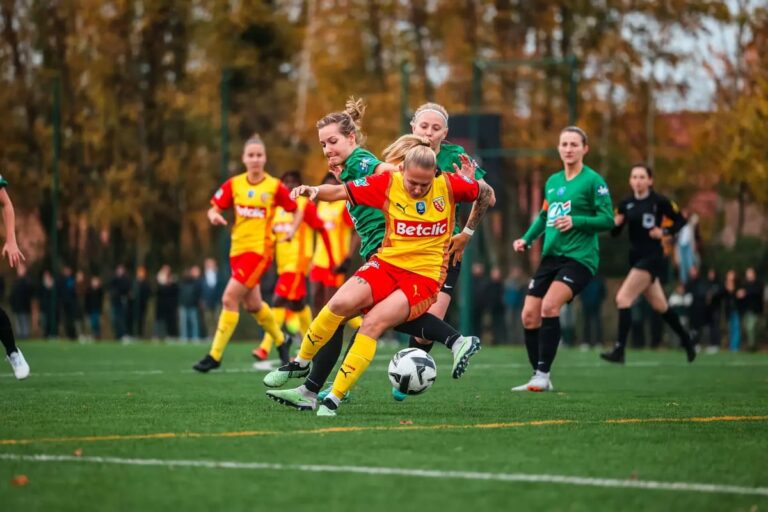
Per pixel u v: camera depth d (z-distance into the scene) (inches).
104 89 3302.2
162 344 2186.3
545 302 992.9
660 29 3058.6
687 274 2203.5
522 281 2561.5
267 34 3432.6
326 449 581.3
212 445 592.4
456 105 3142.2
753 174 2669.8
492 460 552.7
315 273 1444.4
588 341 2250.2
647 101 3097.9
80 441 604.1
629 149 3132.4
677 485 495.8
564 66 3070.9
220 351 1210.0
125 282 2529.5
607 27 3097.9
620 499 465.7
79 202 3282.5
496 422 714.2
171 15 3376.0
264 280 2245.3
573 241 995.3
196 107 3373.5
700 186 3041.3
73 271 3233.3
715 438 642.8
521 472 521.0
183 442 601.9
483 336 2630.4
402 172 725.3
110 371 1251.8
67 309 2628.0
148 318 2987.2
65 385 1016.9
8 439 611.8
